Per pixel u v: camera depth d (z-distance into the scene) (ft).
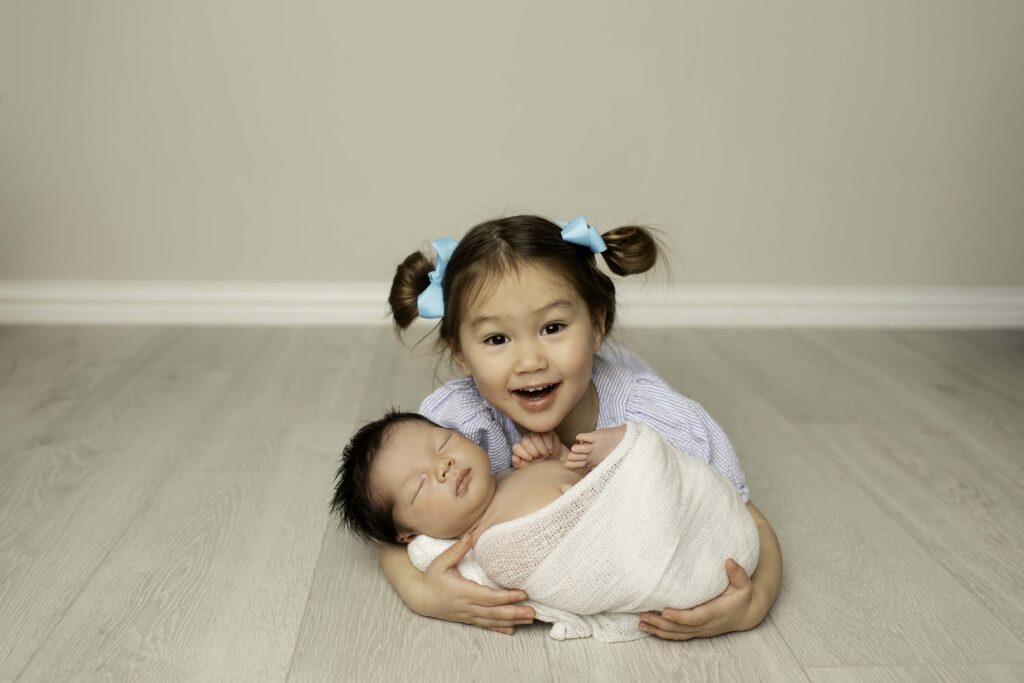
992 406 5.98
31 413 5.63
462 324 3.76
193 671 3.15
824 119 7.70
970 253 8.08
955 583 3.75
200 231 7.83
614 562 3.18
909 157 7.81
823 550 4.02
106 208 7.73
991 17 7.47
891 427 5.57
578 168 7.77
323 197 7.79
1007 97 7.66
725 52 7.50
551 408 3.74
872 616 3.50
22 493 4.49
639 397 4.18
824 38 7.49
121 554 3.92
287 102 7.55
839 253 8.05
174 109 7.53
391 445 3.57
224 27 7.35
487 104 7.59
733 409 5.86
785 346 7.45
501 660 3.22
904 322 8.09
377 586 3.71
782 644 3.32
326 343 7.36
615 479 3.21
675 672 3.15
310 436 5.30
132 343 7.28
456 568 3.45
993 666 3.19
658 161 7.76
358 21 7.38
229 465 4.87
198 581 3.72
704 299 8.00
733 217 7.92
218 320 7.92
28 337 7.41
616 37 7.45
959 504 4.50
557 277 3.62
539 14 7.39
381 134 7.65
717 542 3.31
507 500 3.54
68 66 7.38
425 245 7.91
